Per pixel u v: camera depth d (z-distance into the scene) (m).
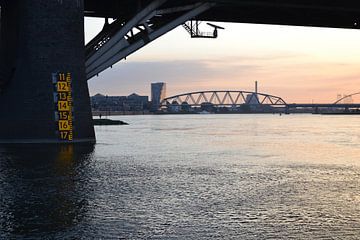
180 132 107.06
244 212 21.34
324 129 130.25
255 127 145.25
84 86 56.78
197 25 67.44
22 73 54.78
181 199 24.23
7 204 22.52
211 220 19.88
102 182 29.47
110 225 18.91
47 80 54.59
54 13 55.28
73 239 16.97
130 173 33.97
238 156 48.88
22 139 54.62
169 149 57.19
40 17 54.81
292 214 20.95
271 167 39.03
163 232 17.98
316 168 38.53
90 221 19.48
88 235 17.48
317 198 24.73
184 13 61.81
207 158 46.34
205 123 192.88
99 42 61.16
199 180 31.05
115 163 40.00
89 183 28.98
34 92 54.34
